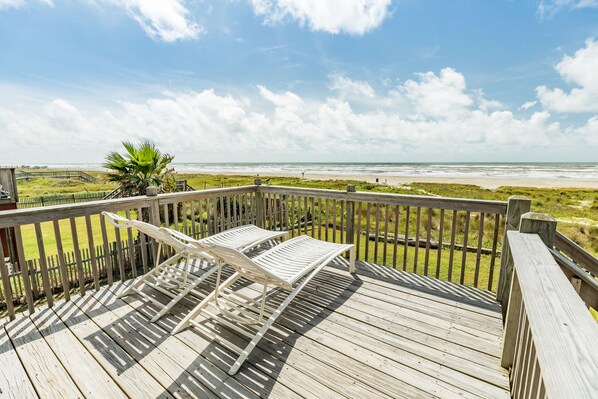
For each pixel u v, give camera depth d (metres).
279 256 2.59
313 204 3.65
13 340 1.93
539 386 0.83
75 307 2.37
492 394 1.47
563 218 10.95
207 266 3.30
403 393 1.49
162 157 7.58
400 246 6.21
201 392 1.51
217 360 1.76
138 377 1.61
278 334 2.01
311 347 1.87
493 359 1.73
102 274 5.43
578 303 0.82
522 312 1.32
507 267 2.21
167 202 3.10
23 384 1.56
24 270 2.18
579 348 0.62
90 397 1.47
